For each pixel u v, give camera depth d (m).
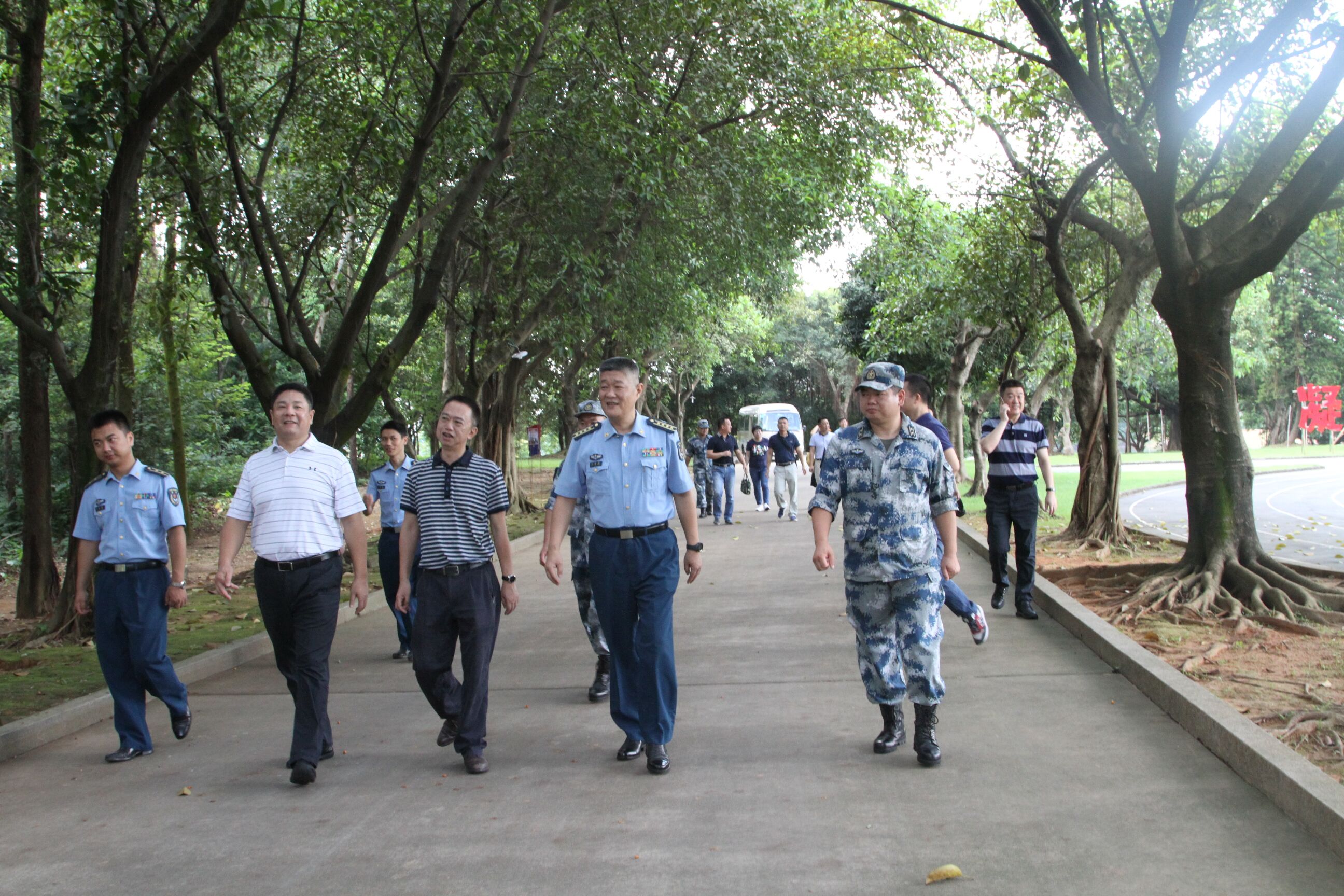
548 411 48.25
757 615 9.47
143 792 5.14
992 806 4.46
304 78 12.64
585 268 16.20
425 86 13.19
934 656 5.07
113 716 6.84
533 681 7.33
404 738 5.97
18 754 5.96
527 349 24.17
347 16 12.48
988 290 17.02
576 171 15.88
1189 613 8.19
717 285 22.88
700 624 9.14
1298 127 9.42
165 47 9.77
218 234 12.53
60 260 12.51
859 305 32.28
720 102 16.95
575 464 5.48
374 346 29.36
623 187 16.83
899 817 4.38
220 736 6.20
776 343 52.38
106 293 10.07
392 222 10.91
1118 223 15.95
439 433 5.51
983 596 9.86
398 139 11.40
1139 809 4.36
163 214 13.02
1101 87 9.27
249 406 34.84
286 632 5.44
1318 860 3.80
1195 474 9.01
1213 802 4.40
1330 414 50.31
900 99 17.70
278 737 6.12
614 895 3.73
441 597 5.42
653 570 5.26
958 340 24.30
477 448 24.17
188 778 5.36
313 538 5.36
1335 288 45.19
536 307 18.78
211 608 11.70
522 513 24.19
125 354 16.02
